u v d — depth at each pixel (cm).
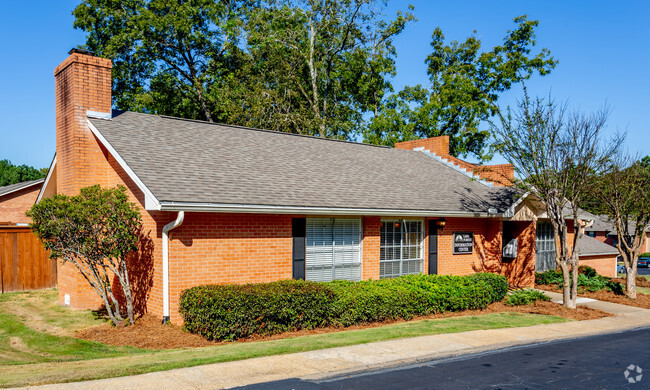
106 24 2795
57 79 1395
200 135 1465
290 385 668
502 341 985
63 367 745
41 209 966
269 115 3031
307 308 1059
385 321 1194
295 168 1464
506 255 1936
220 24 3123
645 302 1700
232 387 650
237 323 952
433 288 1316
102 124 1290
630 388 718
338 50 3422
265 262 1195
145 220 1150
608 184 1739
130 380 666
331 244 1366
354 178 1559
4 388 620
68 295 1348
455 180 1942
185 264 1055
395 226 1536
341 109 3644
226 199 1069
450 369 788
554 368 816
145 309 1155
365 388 673
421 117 3384
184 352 844
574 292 1507
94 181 1299
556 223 1510
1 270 1580
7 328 1088
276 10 3241
